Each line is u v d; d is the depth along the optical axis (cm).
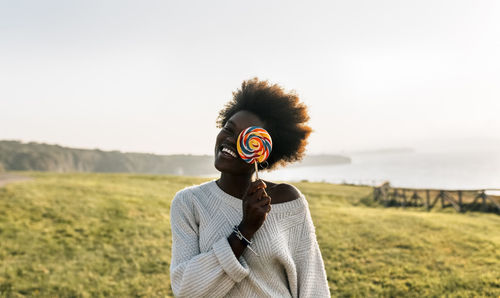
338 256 881
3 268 834
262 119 185
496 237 985
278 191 180
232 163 167
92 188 1919
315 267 178
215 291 152
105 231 1134
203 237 166
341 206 1988
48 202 1467
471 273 725
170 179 2927
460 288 663
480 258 805
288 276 167
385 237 1009
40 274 815
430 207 1889
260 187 154
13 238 1037
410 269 771
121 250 974
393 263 814
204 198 175
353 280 740
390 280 725
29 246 986
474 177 10612
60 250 970
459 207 1752
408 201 2056
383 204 2106
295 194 182
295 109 190
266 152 159
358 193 2502
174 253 168
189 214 171
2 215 1248
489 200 1717
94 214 1319
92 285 762
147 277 802
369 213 1434
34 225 1170
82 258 919
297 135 193
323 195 2344
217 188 176
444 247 899
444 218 1330
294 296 168
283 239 170
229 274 150
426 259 826
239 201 171
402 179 9950
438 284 687
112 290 737
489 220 1385
